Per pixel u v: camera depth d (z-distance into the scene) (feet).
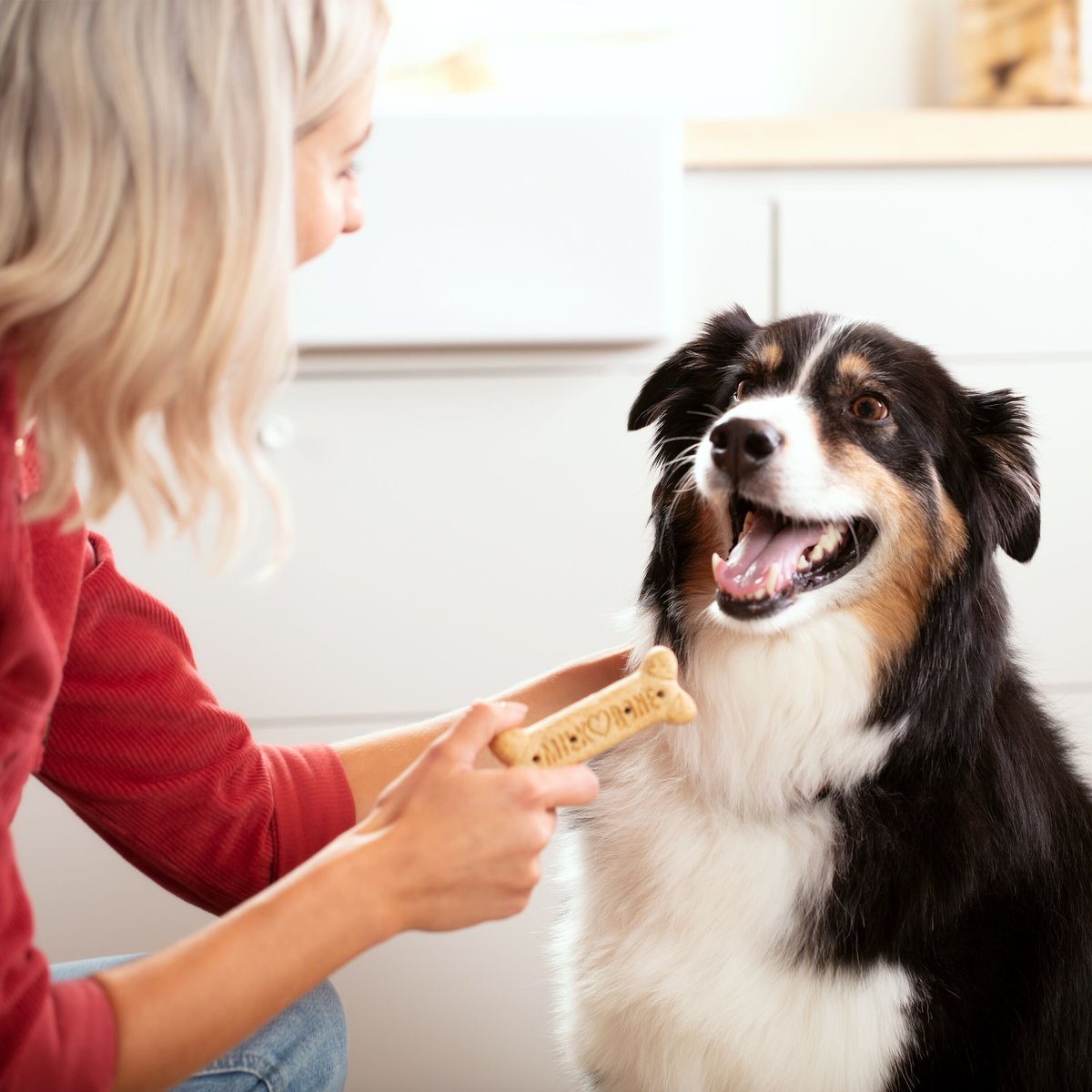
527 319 6.04
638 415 4.79
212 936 2.74
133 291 2.57
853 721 4.23
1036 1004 4.05
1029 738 4.37
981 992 3.96
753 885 4.09
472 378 6.24
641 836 4.29
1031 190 6.38
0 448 2.64
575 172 5.89
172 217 2.59
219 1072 3.43
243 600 6.29
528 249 5.97
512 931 6.31
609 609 6.39
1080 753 4.85
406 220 5.92
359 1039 6.35
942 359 6.48
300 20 2.81
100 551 3.79
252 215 2.68
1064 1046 4.12
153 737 3.72
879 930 3.94
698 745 4.29
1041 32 6.98
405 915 2.81
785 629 4.25
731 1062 4.02
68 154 2.54
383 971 6.31
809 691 4.24
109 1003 2.64
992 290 6.43
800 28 8.02
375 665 6.40
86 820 3.92
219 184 2.62
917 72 8.04
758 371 4.61
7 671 2.68
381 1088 6.40
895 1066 3.90
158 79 2.56
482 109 5.85
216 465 2.79
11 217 2.57
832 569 4.33
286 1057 3.57
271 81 2.70
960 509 4.49
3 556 2.60
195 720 3.76
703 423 4.78
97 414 2.66
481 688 6.44
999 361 6.48
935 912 3.96
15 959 2.54
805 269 6.39
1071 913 4.19
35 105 2.56
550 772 2.91
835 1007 3.92
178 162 2.59
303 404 6.22
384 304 6.00
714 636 4.36
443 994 6.33
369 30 3.04
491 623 6.40
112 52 2.55
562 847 4.66
